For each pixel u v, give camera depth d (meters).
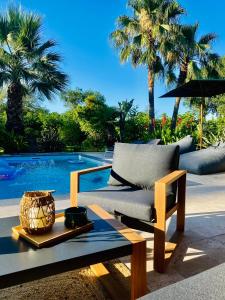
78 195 2.44
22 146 10.44
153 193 2.40
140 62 12.38
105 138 12.31
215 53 13.18
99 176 6.70
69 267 1.27
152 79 12.53
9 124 10.55
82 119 12.08
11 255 1.29
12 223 1.66
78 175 2.52
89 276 1.89
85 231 1.57
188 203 3.51
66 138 12.17
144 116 13.15
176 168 2.68
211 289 0.90
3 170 7.70
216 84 6.78
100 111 12.08
